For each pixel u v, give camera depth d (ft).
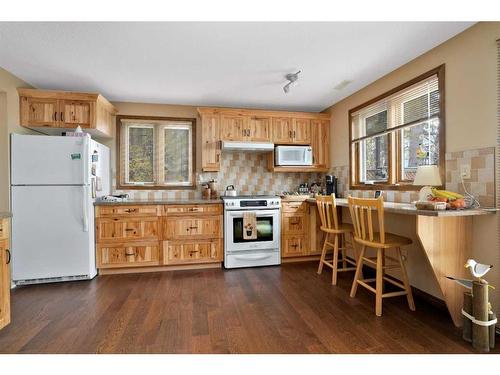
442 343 5.73
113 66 8.86
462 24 6.63
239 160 13.76
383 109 10.14
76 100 10.28
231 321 6.64
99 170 10.81
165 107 12.94
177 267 11.04
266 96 11.97
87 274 9.70
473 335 5.58
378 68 9.18
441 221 6.54
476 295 5.55
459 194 7.07
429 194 7.10
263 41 7.37
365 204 7.46
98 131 10.90
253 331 6.18
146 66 8.89
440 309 7.36
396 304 7.69
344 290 8.72
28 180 9.14
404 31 6.93
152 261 10.68
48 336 6.00
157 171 12.92
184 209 10.94
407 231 8.84
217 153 12.37
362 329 6.28
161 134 12.96
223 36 7.11
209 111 12.27
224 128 12.44
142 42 7.38
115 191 12.50
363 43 7.52
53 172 9.34
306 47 7.72
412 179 9.05
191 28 6.73
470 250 6.73
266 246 11.55
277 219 11.68
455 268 6.62
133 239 10.53
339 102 12.78
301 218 12.06
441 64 7.60
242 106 13.42
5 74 9.01
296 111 14.25
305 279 9.80
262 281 9.57
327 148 13.60
